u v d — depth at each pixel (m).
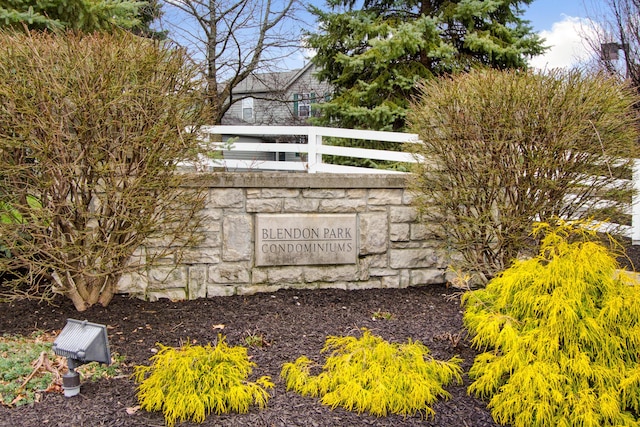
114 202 4.45
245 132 9.46
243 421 2.94
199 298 5.32
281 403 3.12
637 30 11.92
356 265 5.63
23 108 3.96
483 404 3.15
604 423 2.84
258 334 4.19
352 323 4.47
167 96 4.43
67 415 2.94
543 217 4.97
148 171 4.42
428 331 4.22
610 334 2.99
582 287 3.04
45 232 4.42
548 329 3.04
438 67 11.91
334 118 12.90
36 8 7.32
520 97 4.67
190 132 4.75
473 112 4.82
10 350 3.69
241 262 5.41
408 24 11.07
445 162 5.08
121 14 8.09
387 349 3.40
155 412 3.01
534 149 4.77
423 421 2.98
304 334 4.20
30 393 3.14
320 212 5.53
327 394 3.14
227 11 14.16
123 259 4.77
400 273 5.73
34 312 4.68
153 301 5.19
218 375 3.09
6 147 4.13
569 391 2.87
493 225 5.02
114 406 3.05
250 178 5.34
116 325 4.40
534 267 3.31
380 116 11.59
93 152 4.21
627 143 4.94
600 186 4.96
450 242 5.46
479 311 3.58
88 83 4.11
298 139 19.02
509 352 3.04
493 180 4.88
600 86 4.79
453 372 3.31
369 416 3.01
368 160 12.15
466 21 11.98
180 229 4.93
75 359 3.09
